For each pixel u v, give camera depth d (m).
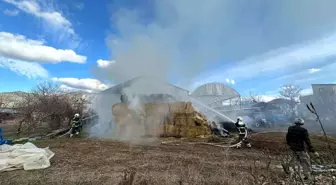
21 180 5.41
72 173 5.95
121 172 6.02
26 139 12.90
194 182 5.12
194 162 7.21
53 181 5.32
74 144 11.22
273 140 11.24
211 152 9.03
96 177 5.58
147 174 5.77
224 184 4.98
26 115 18.39
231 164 6.90
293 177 5.18
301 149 5.78
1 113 29.92
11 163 6.37
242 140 10.21
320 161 6.95
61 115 21.33
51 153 8.00
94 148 9.98
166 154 8.58
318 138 11.57
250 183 4.99
